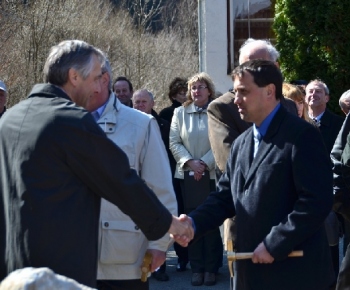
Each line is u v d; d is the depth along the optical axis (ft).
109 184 10.14
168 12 87.81
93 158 9.96
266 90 12.34
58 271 9.71
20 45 48.39
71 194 9.91
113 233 13.12
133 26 72.69
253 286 12.39
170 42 83.10
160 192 13.42
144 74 68.80
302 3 33.17
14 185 9.88
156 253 13.15
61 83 10.58
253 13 38.24
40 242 9.66
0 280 10.09
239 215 12.56
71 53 10.58
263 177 12.18
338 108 33.17
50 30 50.57
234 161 13.04
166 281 24.50
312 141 12.03
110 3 72.64
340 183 15.85
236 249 12.95
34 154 9.78
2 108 25.08
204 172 23.63
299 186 11.93
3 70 46.57
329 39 32.89
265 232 12.18
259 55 14.92
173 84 28.43
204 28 37.96
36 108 10.15
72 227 9.83
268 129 12.35
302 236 11.81
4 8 48.03
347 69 33.06
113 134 13.30
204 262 23.79
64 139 9.85
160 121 26.12
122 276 13.26
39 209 9.70
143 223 10.53
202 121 24.04
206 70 38.04
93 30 65.62
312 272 12.23
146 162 13.42
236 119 16.55
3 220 10.10
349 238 19.60
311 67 33.58
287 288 12.17
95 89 10.80
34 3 48.98
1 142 10.18
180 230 11.21
